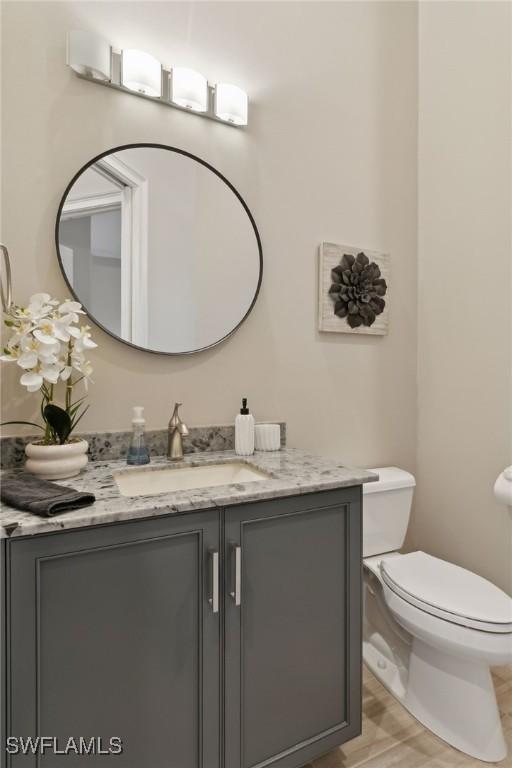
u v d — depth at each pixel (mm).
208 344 1623
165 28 1562
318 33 1920
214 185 1645
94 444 1414
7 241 1312
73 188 1394
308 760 1219
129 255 1484
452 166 2113
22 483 1041
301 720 1212
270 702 1159
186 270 1585
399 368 2197
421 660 1559
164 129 1560
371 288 2029
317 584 1230
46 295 1209
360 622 1312
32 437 1308
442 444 2162
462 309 2074
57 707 908
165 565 1014
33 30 1351
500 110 1921
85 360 1420
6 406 1311
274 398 1803
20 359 1145
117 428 1479
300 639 1204
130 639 979
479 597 1439
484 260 1985
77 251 1400
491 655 1301
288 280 1832
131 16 1499
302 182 1867
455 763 1376
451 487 2127
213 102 1650
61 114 1387
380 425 2127
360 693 1317
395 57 2170
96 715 948
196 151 1622
